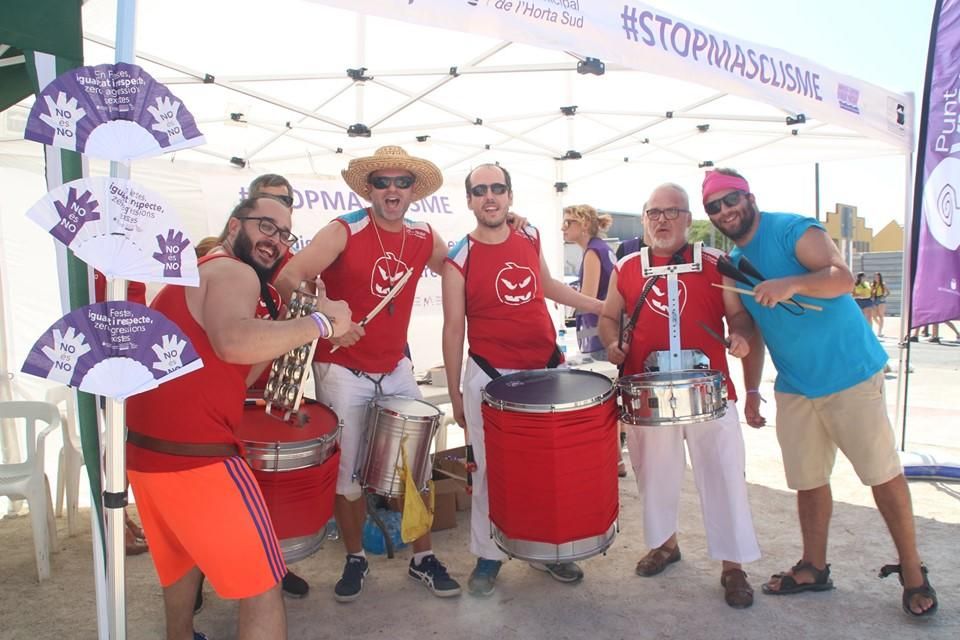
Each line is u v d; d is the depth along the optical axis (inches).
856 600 121.8
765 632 112.0
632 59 122.7
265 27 158.9
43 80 79.4
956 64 183.8
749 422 130.1
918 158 193.2
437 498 163.2
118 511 76.1
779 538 151.8
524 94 214.1
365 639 112.8
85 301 81.4
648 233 123.2
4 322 185.8
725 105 229.6
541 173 291.6
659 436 124.9
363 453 123.0
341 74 180.5
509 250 127.3
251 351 76.9
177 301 81.2
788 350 116.9
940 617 115.0
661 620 117.1
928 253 193.0
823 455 121.3
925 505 170.9
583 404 102.3
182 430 78.2
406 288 128.4
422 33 168.4
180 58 171.3
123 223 70.1
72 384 70.4
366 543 150.9
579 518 104.6
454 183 250.2
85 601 128.8
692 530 159.0
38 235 193.8
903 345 214.7
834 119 176.6
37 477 138.3
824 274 107.0
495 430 107.0
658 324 121.9
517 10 104.4
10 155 187.9
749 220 115.7
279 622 82.1
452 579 129.4
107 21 144.3
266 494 96.3
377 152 126.3
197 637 107.9
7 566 144.9
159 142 71.5
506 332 126.6
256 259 88.4
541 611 121.6
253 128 223.9
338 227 122.6
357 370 126.1
